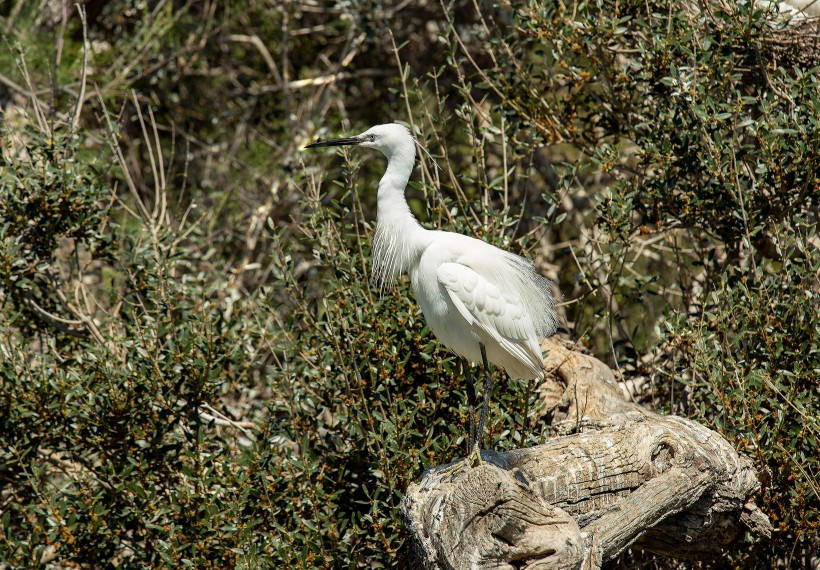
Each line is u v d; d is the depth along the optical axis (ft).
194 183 58.80
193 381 34.60
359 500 34.32
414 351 34.37
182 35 61.21
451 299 28.43
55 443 35.81
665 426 28.25
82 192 37.86
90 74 53.78
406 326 34.12
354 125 61.16
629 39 40.98
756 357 34.37
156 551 33.12
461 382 34.04
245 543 31.32
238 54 66.54
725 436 30.99
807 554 33.47
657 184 36.17
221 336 36.37
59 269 41.73
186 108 62.75
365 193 60.18
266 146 59.31
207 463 33.83
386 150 30.60
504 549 22.47
